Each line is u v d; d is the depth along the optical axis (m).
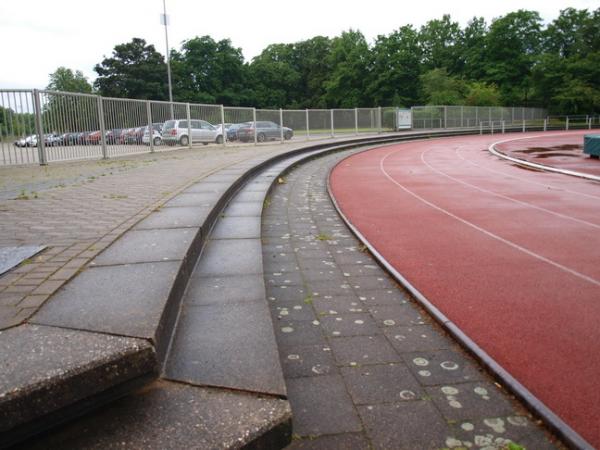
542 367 3.56
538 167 18.02
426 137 41.75
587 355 3.74
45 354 2.39
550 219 9.01
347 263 6.32
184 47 78.25
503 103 72.06
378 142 34.00
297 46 99.62
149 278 3.79
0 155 14.62
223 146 25.50
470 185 13.70
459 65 82.44
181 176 11.37
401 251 6.91
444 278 5.68
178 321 3.73
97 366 2.31
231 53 80.38
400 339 4.04
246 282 4.70
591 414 2.96
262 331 3.53
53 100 15.85
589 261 6.28
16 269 4.04
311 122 33.06
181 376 2.81
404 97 75.56
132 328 2.76
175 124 22.84
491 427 2.84
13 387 2.06
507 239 7.52
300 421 2.88
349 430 2.80
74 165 15.09
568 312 4.60
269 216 9.39
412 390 3.24
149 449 2.12
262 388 2.67
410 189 13.11
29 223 6.00
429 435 2.76
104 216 6.44
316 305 4.83
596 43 71.25
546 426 2.83
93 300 3.27
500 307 4.75
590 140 21.14
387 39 79.12
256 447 2.28
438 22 85.75
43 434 2.21
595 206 10.28
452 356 3.73
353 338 4.06
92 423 2.30
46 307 3.13
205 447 2.14
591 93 64.38
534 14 77.75
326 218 9.26
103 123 17.94
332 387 3.27
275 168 15.78
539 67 69.06
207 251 5.84
